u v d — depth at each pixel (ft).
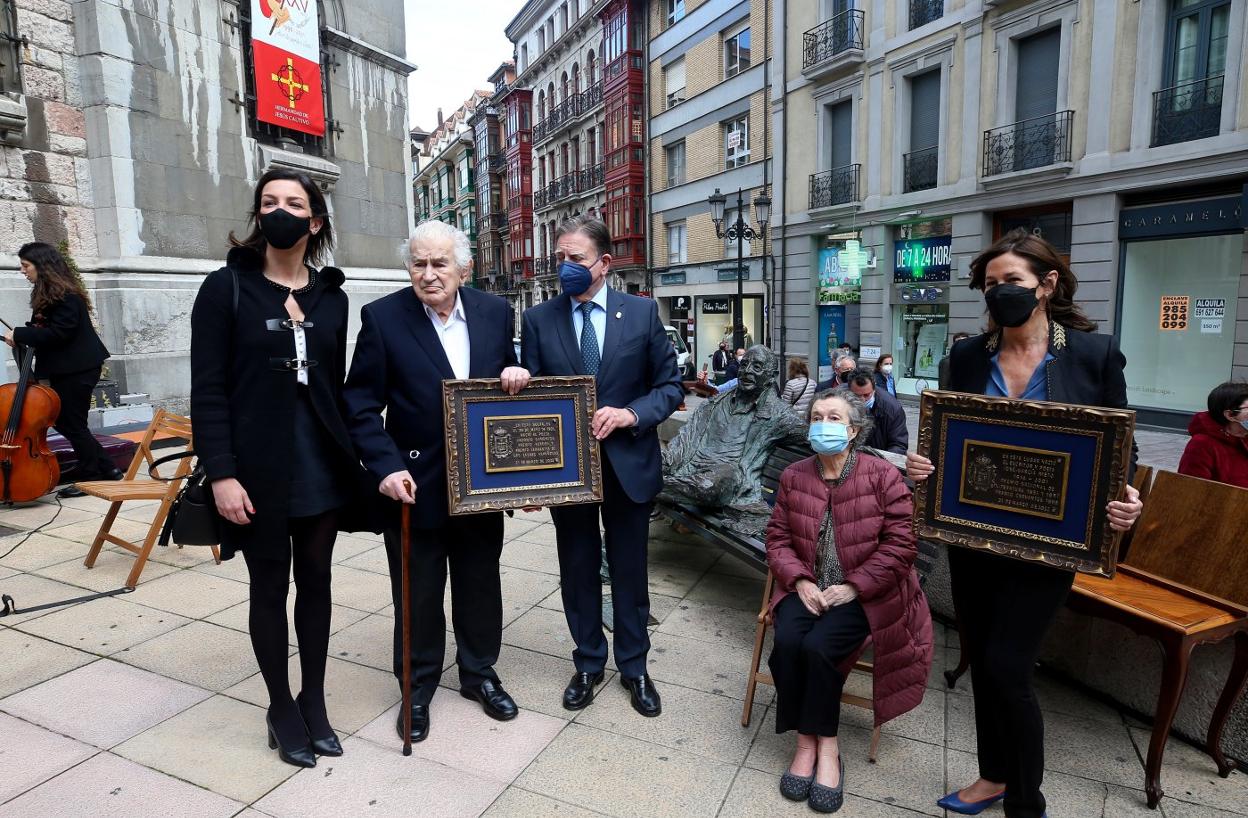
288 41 30.63
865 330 57.31
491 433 8.22
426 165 223.92
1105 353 6.54
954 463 6.73
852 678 10.53
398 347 8.23
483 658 9.07
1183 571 8.80
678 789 7.62
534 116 126.11
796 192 62.95
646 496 8.92
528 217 131.54
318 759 7.91
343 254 34.94
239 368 7.20
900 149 53.11
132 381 25.82
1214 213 36.68
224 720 8.62
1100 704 9.55
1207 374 38.52
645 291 88.94
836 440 7.92
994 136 46.06
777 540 8.55
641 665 9.21
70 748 7.98
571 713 9.05
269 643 7.59
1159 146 38.01
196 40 27.61
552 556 15.06
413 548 8.38
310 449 7.52
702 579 13.91
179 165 27.22
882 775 7.97
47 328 17.52
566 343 9.17
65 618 11.34
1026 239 6.64
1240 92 34.68
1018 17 43.98
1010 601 6.59
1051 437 6.22
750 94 67.46
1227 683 7.93
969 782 7.84
